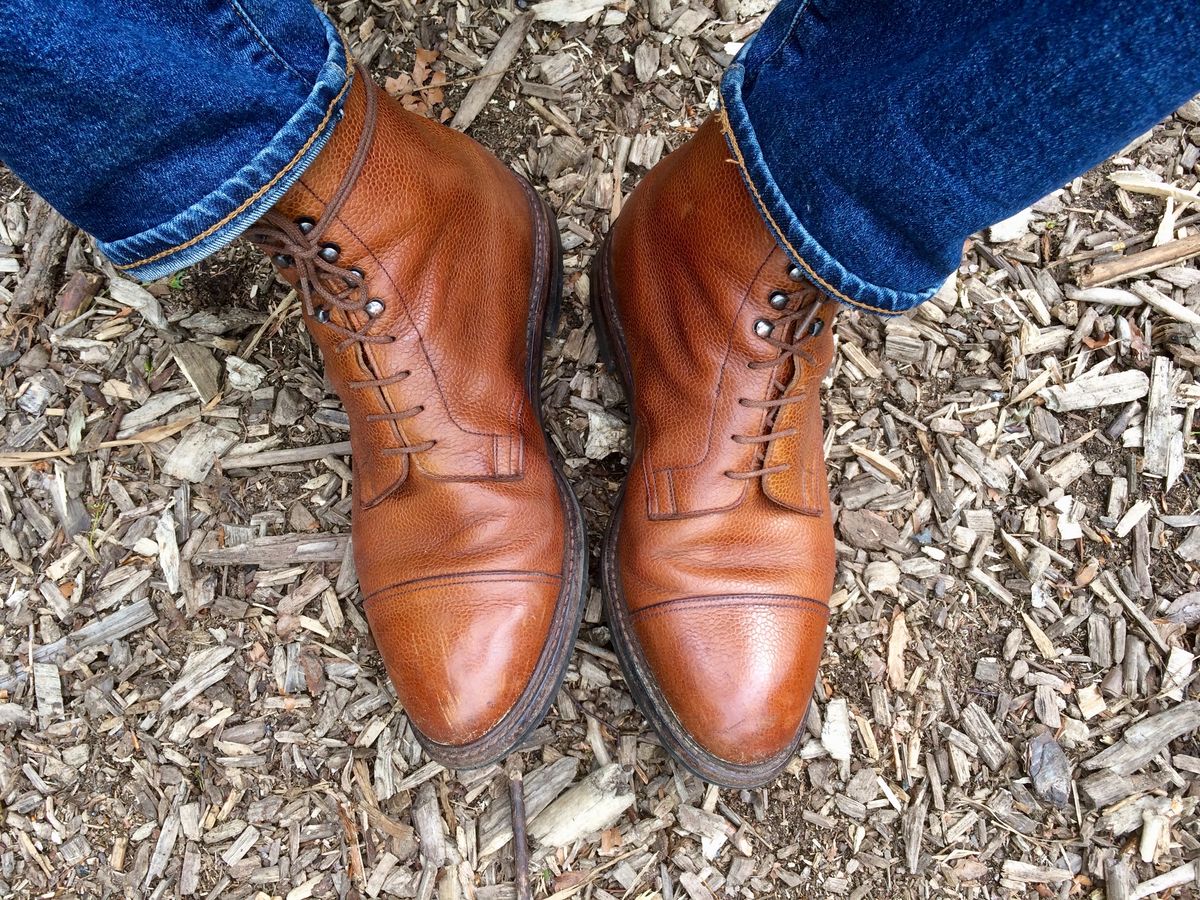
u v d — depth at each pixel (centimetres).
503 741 45
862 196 34
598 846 51
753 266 41
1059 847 52
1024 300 57
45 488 55
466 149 47
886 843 52
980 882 51
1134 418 56
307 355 55
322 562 54
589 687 52
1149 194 58
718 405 44
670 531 46
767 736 44
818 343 44
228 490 54
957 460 55
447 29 58
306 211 38
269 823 51
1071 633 54
